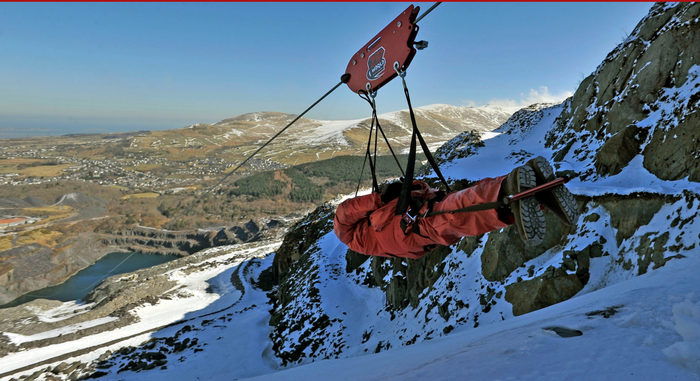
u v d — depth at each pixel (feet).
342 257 110.73
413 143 10.21
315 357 71.61
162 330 128.36
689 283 11.27
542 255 38.63
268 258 237.66
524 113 128.26
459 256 52.06
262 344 95.91
